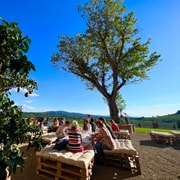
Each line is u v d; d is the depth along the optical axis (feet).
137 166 17.30
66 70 75.92
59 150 16.99
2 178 4.49
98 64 74.43
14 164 4.58
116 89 68.85
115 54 69.72
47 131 40.88
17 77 6.25
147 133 50.80
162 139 34.27
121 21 66.64
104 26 67.36
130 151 17.76
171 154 24.71
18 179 15.15
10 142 4.95
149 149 28.09
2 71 5.12
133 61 67.72
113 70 68.90
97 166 19.03
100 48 73.15
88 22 68.13
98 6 67.10
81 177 13.71
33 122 5.84
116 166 18.75
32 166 18.39
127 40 69.82
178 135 34.88
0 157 4.49
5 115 5.12
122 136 34.12
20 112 5.35
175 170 17.75
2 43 4.75
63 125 26.66
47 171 15.60
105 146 19.07
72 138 16.92
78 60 73.20
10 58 5.02
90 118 41.32
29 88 7.13
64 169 14.55
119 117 66.95
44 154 15.89
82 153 16.53
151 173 16.94
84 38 73.77
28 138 5.58
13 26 4.89
